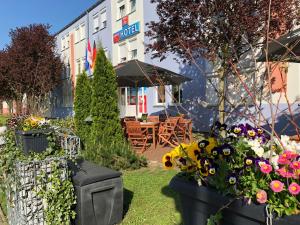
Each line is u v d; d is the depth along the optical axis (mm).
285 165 2443
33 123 5512
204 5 9102
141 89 19938
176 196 5852
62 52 35906
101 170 4801
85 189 4438
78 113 12664
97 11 26875
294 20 9000
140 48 20312
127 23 21797
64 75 35125
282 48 5004
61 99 36000
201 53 9445
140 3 20172
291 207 2307
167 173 7602
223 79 6086
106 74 10156
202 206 2902
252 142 2816
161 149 10789
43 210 4367
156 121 12539
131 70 11156
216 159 2824
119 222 4754
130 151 8562
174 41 9648
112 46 24328
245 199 2477
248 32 8172
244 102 3244
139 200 5820
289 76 10172
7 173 5266
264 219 2320
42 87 27875
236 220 2561
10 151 5242
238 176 2596
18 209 4492
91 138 9844
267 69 2791
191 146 3162
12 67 28391
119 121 10086
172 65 17078
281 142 2777
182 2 9516
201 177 2918
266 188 2443
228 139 3041
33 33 28875
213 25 8977
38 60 28625
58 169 4434
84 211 4438
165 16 10133
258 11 8602
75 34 32094
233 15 8461
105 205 4613
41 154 4715
